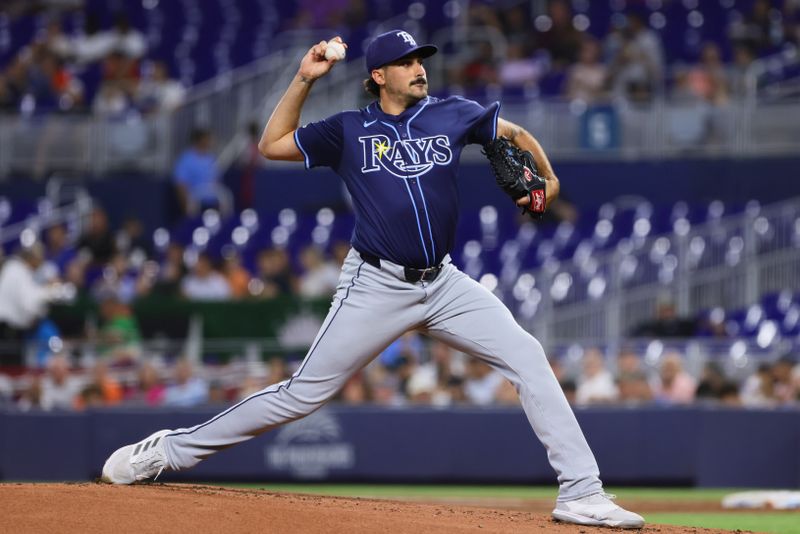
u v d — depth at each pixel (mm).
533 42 65438
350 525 16203
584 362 40406
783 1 65188
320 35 66625
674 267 48156
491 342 18094
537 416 18047
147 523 15852
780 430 37750
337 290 18328
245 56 66938
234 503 16922
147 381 41500
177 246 49219
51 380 41406
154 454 19031
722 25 65875
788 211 50156
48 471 39625
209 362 42500
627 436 37969
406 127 17859
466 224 54125
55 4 74750
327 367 18109
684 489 37844
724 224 49750
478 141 18312
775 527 26031
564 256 50906
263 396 18484
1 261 48625
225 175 61375
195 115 62000
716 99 58969
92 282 51062
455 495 35969
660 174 57500
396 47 17625
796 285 49094
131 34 68688
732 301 48281
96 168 61406
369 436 38969
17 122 61812
